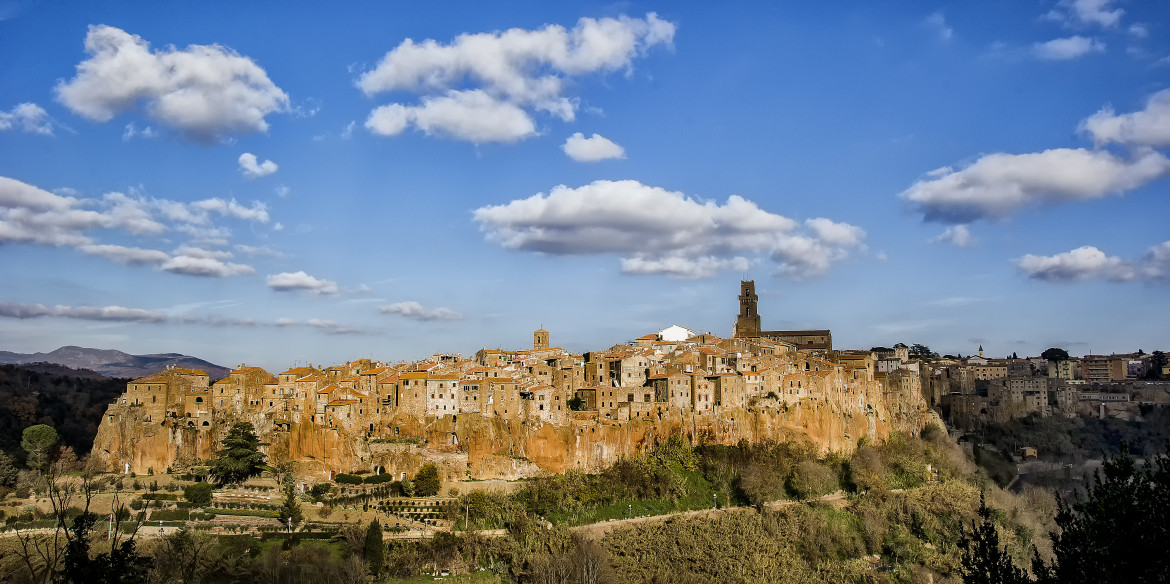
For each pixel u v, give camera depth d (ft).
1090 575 198.49
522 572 590.96
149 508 618.85
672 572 633.61
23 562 497.87
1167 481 201.46
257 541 579.07
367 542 571.28
